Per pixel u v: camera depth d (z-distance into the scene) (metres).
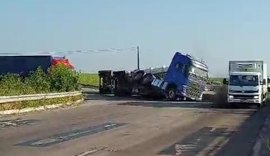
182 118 26.69
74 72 44.53
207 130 20.64
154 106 37.84
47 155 13.44
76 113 29.62
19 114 28.52
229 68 39.34
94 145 15.59
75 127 21.11
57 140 16.66
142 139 17.34
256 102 37.75
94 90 72.94
